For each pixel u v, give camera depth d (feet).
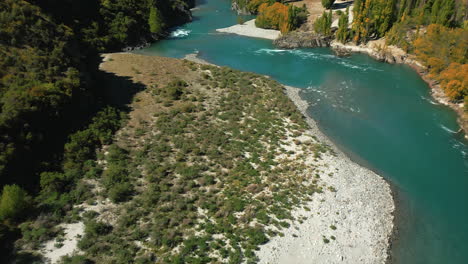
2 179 118.93
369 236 121.70
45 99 150.20
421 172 157.58
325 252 113.39
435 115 206.08
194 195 132.57
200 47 342.64
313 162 157.69
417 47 262.26
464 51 224.74
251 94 224.74
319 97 232.12
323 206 131.34
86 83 193.16
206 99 214.48
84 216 118.52
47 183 125.59
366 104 221.46
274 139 174.19
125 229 114.93
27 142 134.10
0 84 151.94
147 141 165.89
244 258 108.27
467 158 166.40
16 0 208.64
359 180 148.77
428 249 119.55
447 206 138.21
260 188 137.49
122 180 135.95
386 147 176.35
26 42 189.57
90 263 101.40
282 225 121.08
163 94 213.87
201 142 168.45
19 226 111.04
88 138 155.33
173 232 113.60
